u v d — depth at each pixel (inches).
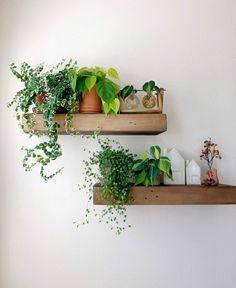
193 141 64.3
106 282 61.4
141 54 64.9
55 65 64.1
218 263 63.1
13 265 61.0
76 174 62.7
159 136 64.1
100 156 54.1
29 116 53.7
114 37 65.0
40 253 61.4
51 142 52.4
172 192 54.2
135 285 61.7
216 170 59.8
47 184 62.5
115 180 52.2
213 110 65.0
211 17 66.4
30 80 53.6
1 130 62.9
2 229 61.5
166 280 62.1
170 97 64.7
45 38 64.6
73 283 61.1
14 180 62.4
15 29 64.6
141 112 55.1
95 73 55.3
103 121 54.1
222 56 65.9
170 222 63.2
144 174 54.2
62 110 54.9
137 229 62.6
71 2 65.4
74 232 61.9
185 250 62.9
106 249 61.9
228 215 64.0
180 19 66.1
